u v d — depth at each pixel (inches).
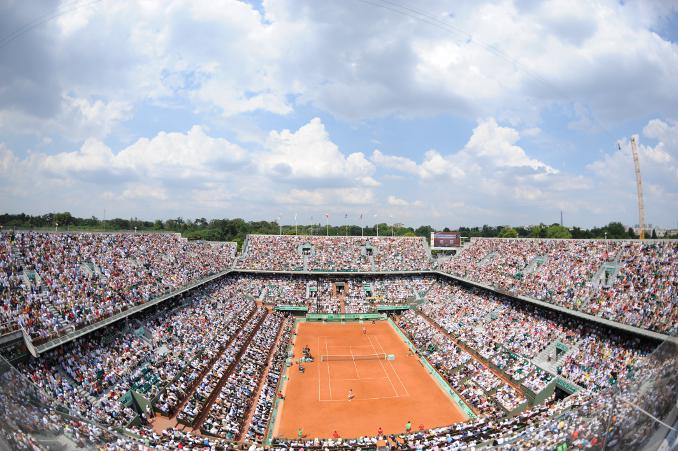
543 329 2743.6
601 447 868.6
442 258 5118.1
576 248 3208.7
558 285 2876.5
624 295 2352.4
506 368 2522.1
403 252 5123.0
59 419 1192.2
